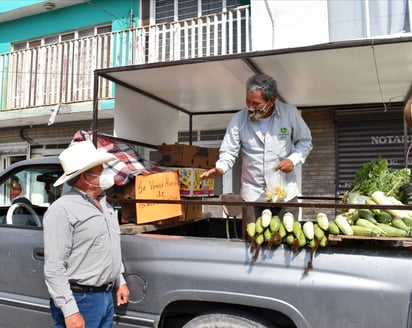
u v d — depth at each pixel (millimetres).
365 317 2039
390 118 6762
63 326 2188
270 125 2871
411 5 6203
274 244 2273
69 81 8711
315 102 4508
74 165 2166
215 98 4156
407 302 1992
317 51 2934
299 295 2152
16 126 10234
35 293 2848
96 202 2295
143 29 8234
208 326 2338
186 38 7824
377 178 2738
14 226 3068
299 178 7238
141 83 3590
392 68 3367
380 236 2104
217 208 6895
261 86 2670
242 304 2254
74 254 2166
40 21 10109
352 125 7109
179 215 3189
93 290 2215
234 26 7887
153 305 2469
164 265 2465
